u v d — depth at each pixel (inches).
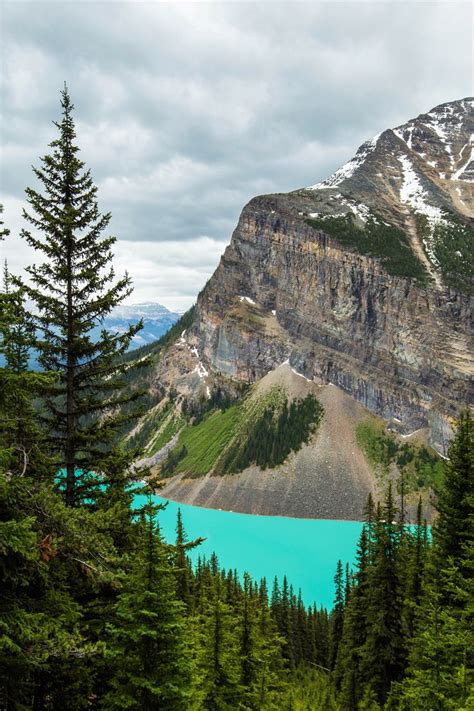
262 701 1084.5
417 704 792.9
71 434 746.8
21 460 601.3
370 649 1440.7
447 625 783.1
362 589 1727.4
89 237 753.6
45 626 478.6
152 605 578.6
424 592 1363.2
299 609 3201.3
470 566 848.9
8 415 584.4
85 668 591.8
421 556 1435.8
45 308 722.8
